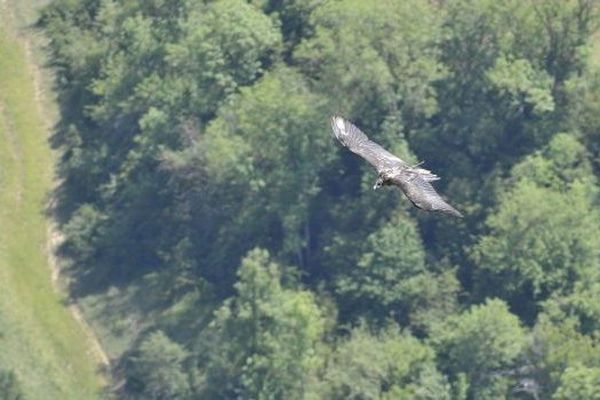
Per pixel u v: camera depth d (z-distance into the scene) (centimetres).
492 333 12562
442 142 14788
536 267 13500
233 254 14300
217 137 14262
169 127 14938
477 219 14312
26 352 13150
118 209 14875
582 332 13362
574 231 13662
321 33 14488
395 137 14462
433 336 13025
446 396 12319
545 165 14262
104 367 13400
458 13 14875
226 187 14425
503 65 14538
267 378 12512
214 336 13012
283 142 14225
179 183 14675
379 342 12988
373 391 12400
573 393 12081
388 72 14350
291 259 14225
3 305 13612
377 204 14188
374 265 13650
